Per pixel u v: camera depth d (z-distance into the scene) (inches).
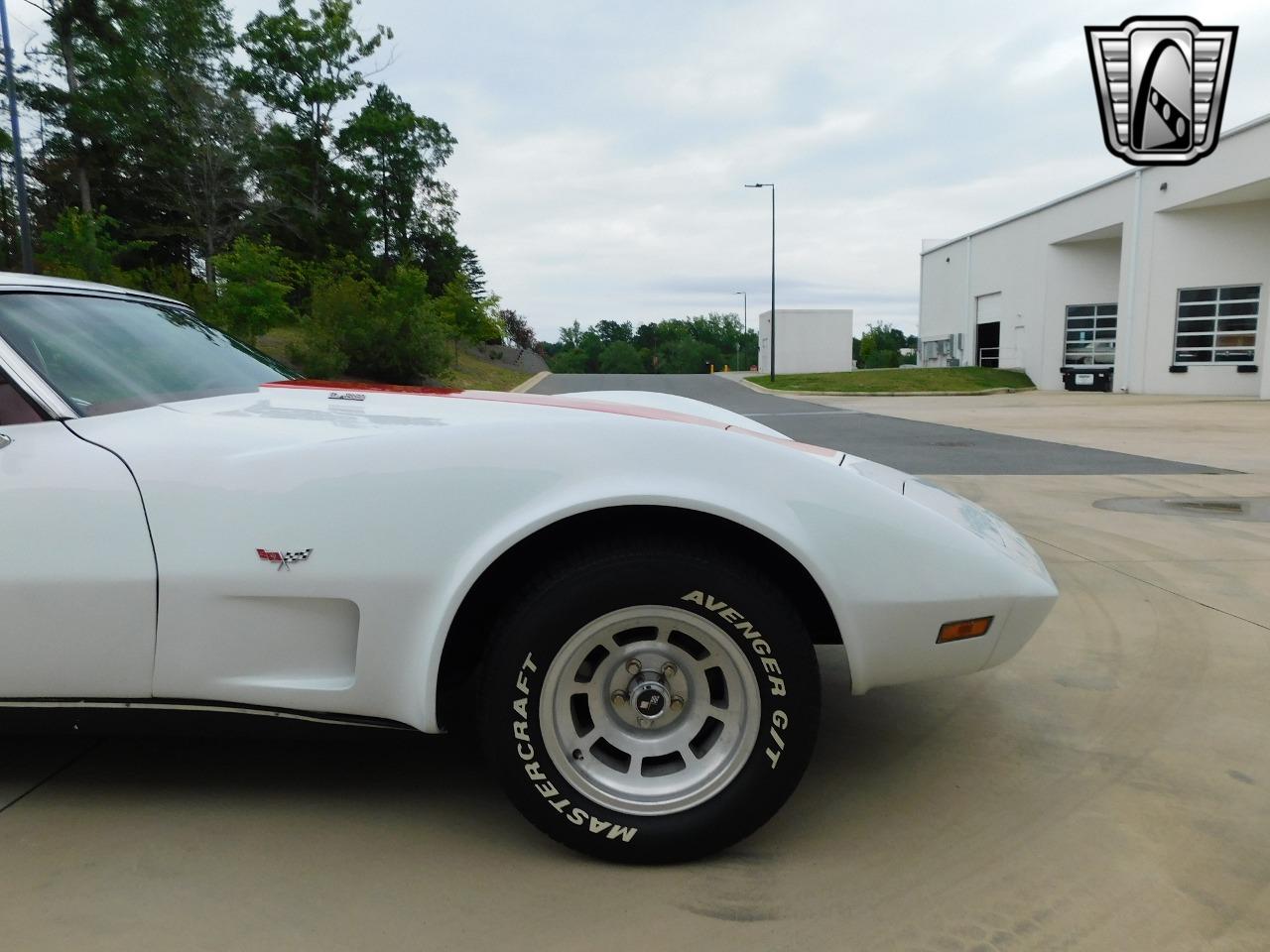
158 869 73.9
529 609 70.9
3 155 1288.1
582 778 73.5
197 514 73.3
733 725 74.2
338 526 72.6
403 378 853.2
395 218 1950.1
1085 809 86.3
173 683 74.9
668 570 70.3
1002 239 1349.7
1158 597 164.9
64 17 1338.6
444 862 75.6
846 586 73.0
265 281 730.8
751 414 743.7
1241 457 384.5
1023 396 1028.5
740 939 65.6
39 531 72.8
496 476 72.6
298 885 71.9
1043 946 65.1
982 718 109.1
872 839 80.3
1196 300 971.9
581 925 67.1
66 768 92.7
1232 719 109.3
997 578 76.0
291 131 1678.2
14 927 65.9
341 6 1688.0
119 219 1449.3
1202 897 71.4
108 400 81.1
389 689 74.2
